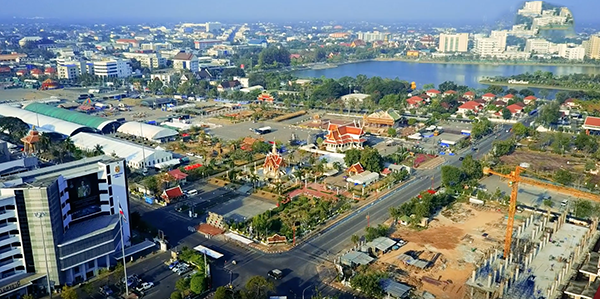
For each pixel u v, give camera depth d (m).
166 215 196.50
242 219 191.25
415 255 161.12
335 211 199.88
